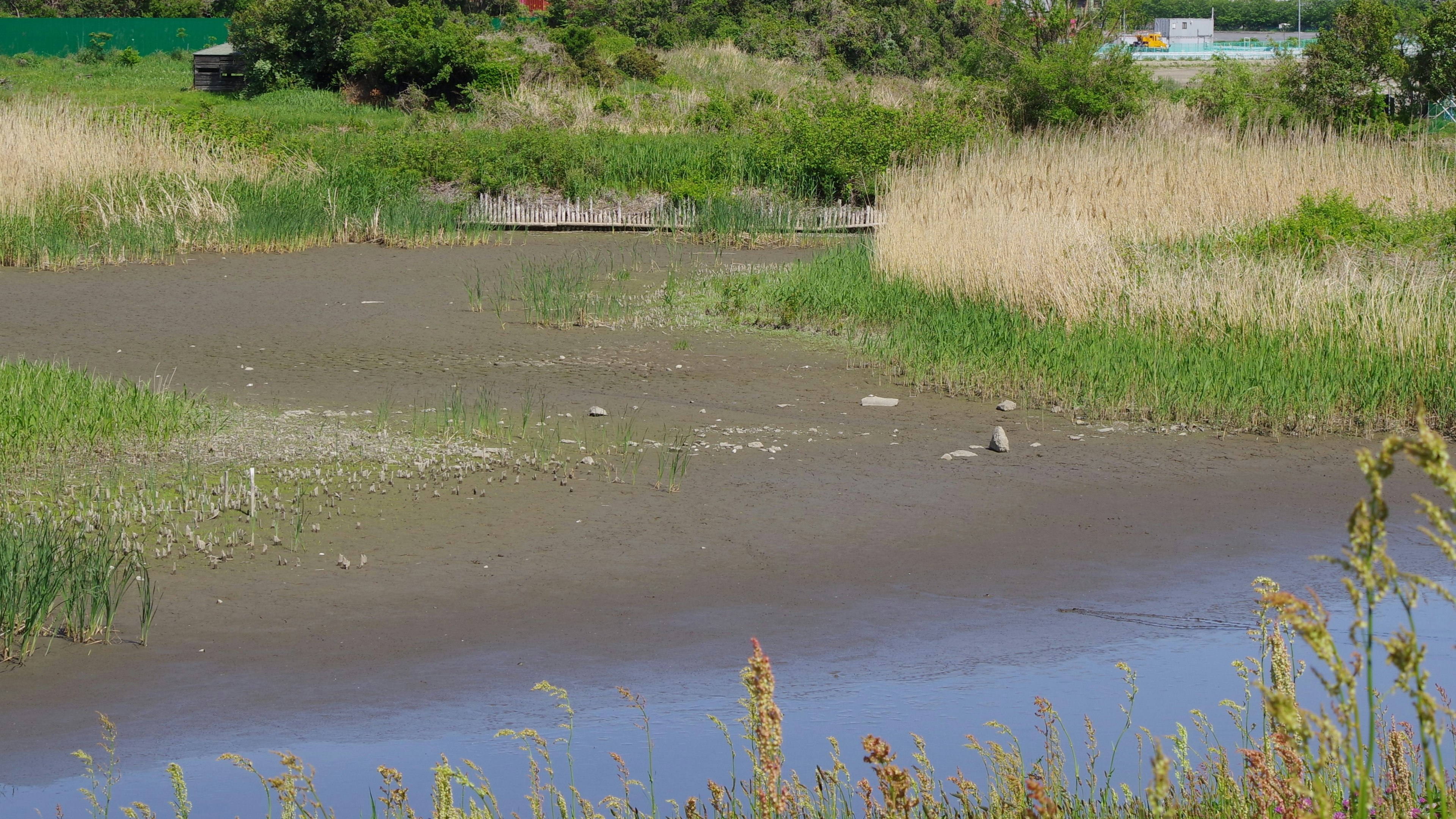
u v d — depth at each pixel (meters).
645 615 9.60
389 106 60.03
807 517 12.02
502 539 11.27
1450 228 23.48
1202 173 28.23
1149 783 6.43
